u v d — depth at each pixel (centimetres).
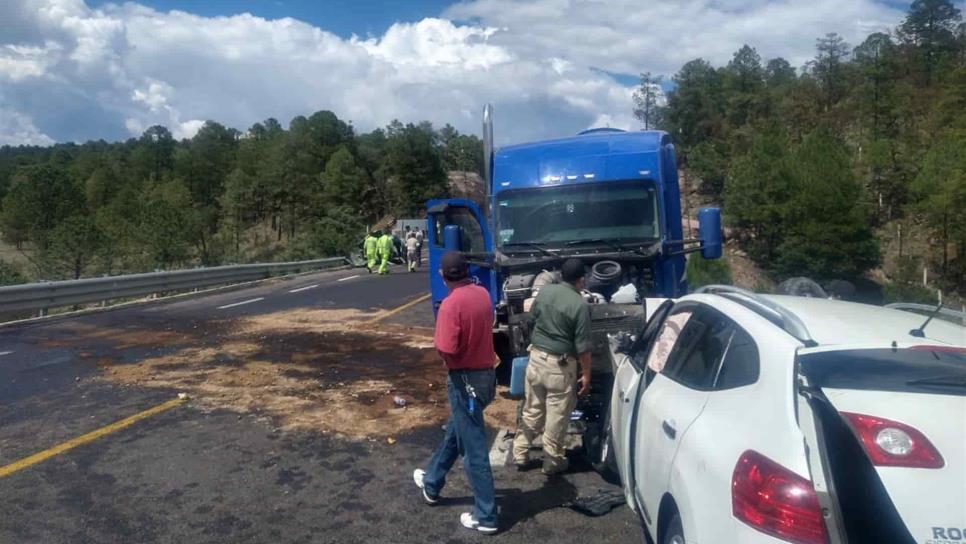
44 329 1514
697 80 10650
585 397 709
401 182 10950
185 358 1183
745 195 7100
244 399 912
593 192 1009
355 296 2191
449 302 540
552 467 642
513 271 991
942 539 292
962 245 6412
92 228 4841
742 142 9181
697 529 336
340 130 13038
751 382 354
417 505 595
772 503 297
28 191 7469
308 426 799
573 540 532
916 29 12106
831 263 6412
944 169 6694
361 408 872
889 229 7438
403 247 4131
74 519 561
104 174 12231
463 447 561
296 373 1067
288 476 654
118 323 1602
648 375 491
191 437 761
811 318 410
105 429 787
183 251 5184
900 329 395
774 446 310
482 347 547
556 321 626
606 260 953
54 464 680
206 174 13200
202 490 621
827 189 6575
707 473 338
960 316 413
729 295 455
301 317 1697
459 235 1111
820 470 297
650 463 428
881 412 323
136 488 624
